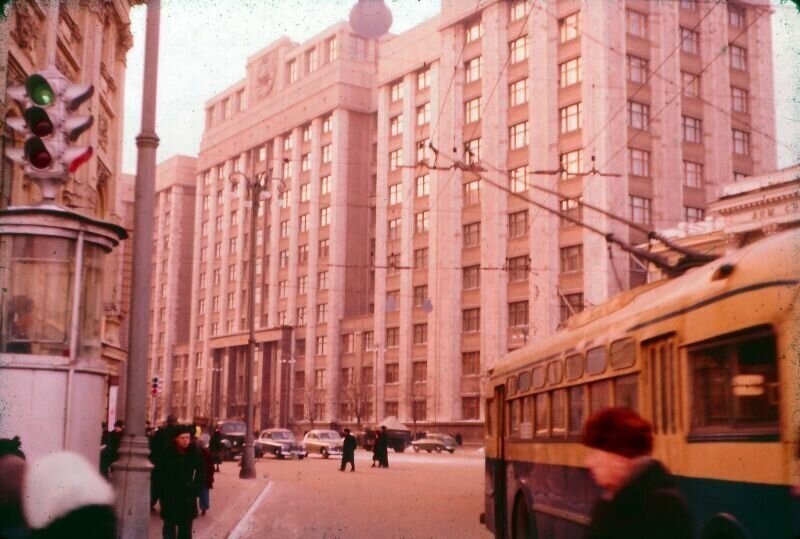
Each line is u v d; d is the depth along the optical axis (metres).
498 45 67.44
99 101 24.20
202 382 99.00
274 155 93.94
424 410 72.44
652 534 4.06
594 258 56.78
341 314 85.06
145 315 9.39
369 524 16.11
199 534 13.85
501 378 12.58
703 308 5.79
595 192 57.34
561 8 62.16
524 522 11.23
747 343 5.18
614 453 4.24
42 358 9.27
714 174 60.44
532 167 62.66
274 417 89.31
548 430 9.87
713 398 5.61
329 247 86.19
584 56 59.62
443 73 72.56
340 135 86.19
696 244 38.50
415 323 74.31
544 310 59.94
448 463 46.16
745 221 34.44
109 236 9.98
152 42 9.84
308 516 17.53
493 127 66.62
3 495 3.24
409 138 76.62
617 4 58.94
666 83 59.84
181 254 104.62
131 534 8.87
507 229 65.00
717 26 61.91
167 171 107.12
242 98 99.25
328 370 84.69
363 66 87.94
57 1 17.89
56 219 9.47
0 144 14.73
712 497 5.48
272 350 91.56
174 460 10.74
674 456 6.18
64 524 3.21
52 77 8.75
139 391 9.22
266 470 36.00
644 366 6.93
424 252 74.25
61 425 9.24
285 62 94.25
